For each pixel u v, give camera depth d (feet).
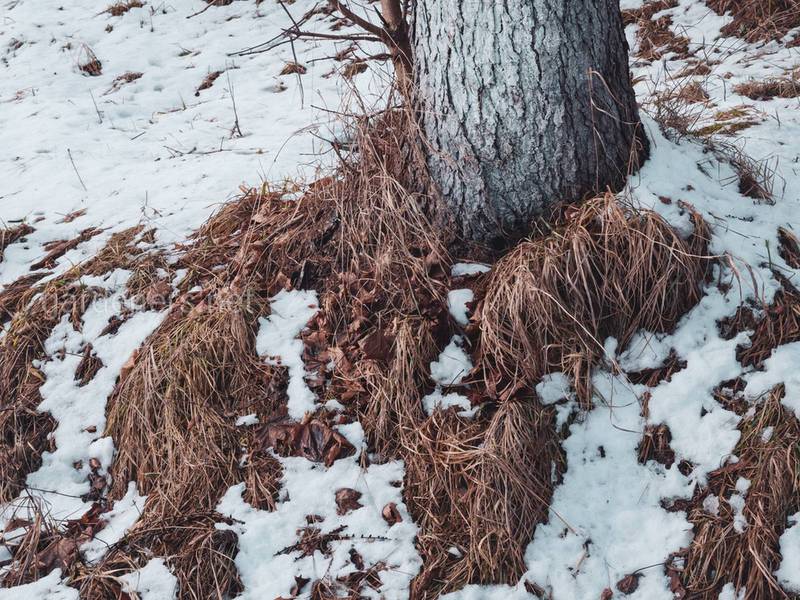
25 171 18.93
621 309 11.17
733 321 11.10
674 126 13.66
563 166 11.62
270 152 17.49
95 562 10.59
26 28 28.07
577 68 11.23
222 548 10.32
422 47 11.75
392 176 12.48
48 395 12.50
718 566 9.59
